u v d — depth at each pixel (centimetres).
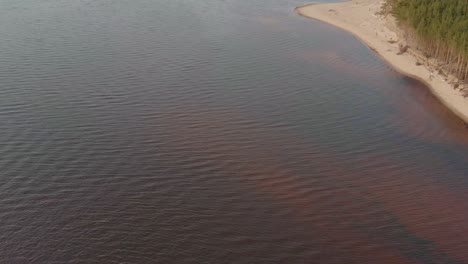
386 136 3762
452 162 3431
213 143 3512
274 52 5450
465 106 4297
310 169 3281
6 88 4147
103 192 2920
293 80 4700
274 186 3078
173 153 3356
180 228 2672
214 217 2772
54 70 4559
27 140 3403
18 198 2827
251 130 3728
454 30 4759
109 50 5153
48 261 2400
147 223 2692
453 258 2531
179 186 3023
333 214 2844
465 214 2877
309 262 2484
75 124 3641
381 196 3030
